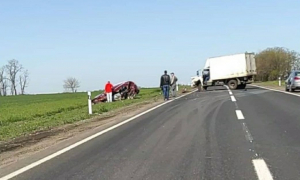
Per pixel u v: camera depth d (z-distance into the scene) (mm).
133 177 6965
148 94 46656
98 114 21953
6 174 7770
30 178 7312
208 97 30969
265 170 7094
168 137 11289
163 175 7008
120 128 14016
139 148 9750
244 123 13633
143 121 15852
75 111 26031
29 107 35531
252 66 48344
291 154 8383
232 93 35594
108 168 7742
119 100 36875
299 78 34531
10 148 11508
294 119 14211
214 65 48031
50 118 21812
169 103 26344
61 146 10891
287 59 99312
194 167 7508
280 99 25016
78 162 8477
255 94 32344
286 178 6562
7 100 58969
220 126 13125
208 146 9609
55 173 7586
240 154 8555
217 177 6754
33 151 10586
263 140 10156
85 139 11844
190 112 18656
